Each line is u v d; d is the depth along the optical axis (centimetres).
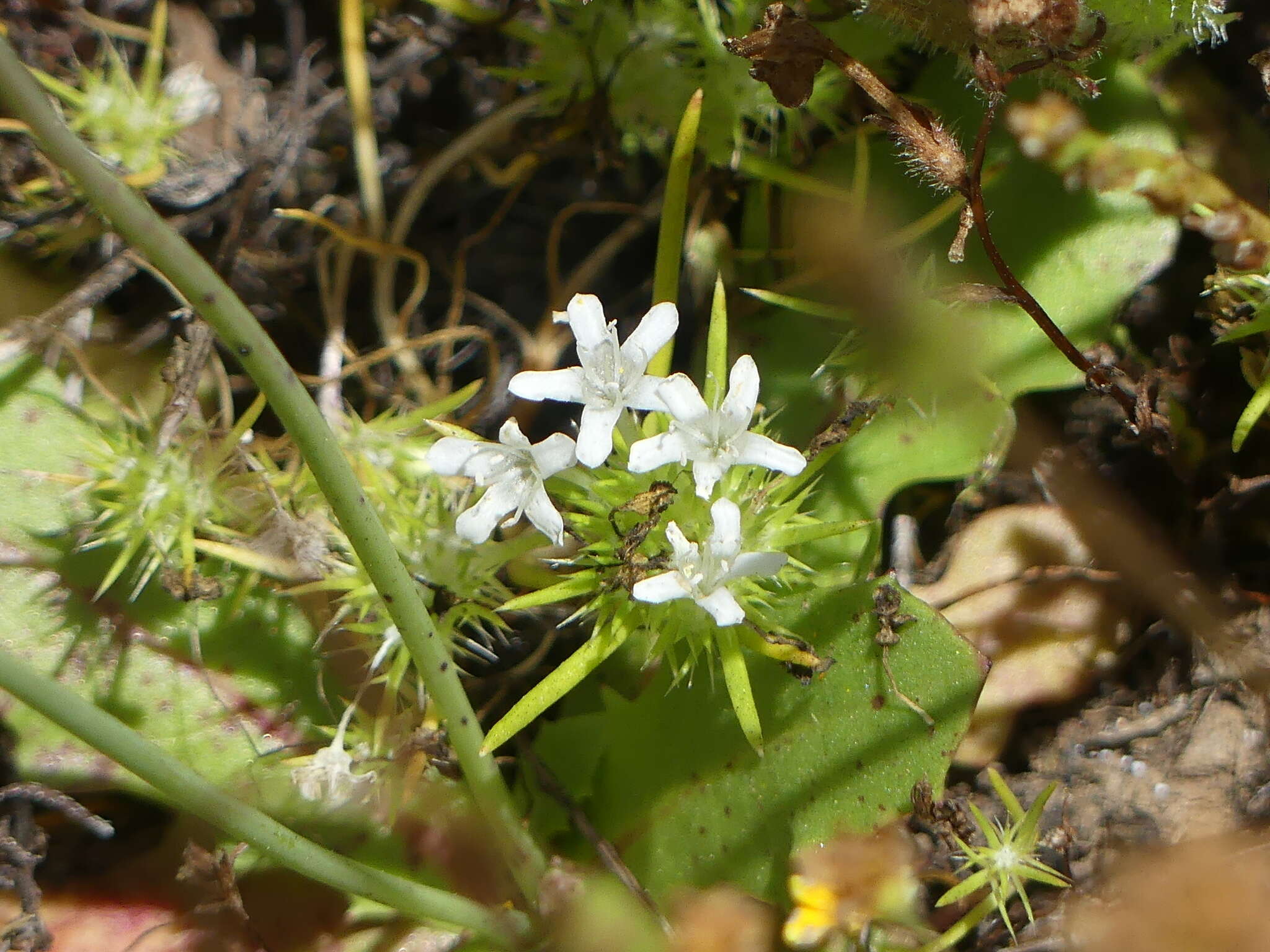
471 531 12
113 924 13
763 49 13
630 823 13
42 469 13
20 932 13
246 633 13
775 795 13
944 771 12
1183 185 13
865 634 13
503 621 13
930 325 13
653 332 12
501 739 12
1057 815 13
